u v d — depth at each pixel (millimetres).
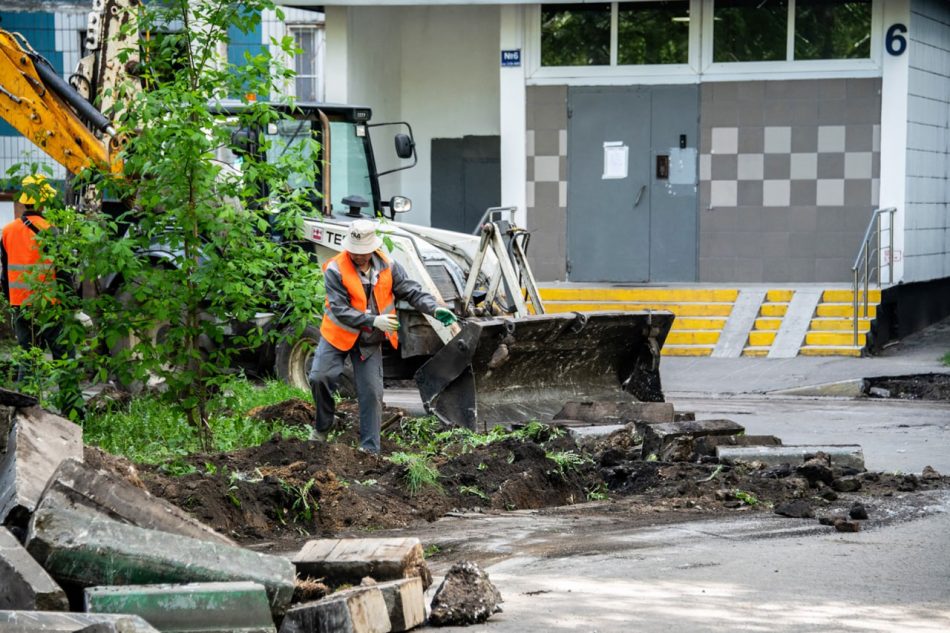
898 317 25781
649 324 17234
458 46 30719
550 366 16828
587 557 9922
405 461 12430
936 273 27609
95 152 16922
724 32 26750
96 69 17609
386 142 30047
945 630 7934
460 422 15531
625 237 27375
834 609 8398
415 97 31047
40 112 16938
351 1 26406
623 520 11469
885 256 25859
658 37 27016
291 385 19422
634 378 17484
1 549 7211
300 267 13680
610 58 27188
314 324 13508
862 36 26188
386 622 7730
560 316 16234
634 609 8383
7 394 9992
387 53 30078
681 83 26938
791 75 26438
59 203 13625
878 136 26141
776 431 16812
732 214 26875
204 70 13320
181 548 7688
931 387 20828
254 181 13336
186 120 12703
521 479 12297
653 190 27188
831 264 26500
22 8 31719
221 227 12953
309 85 31453
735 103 26734
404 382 22031
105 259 13062
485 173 30844
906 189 25969
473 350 15367
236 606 7305
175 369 13711
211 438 13625
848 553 10023
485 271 19000
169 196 12898
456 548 10312
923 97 26641
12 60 16859
